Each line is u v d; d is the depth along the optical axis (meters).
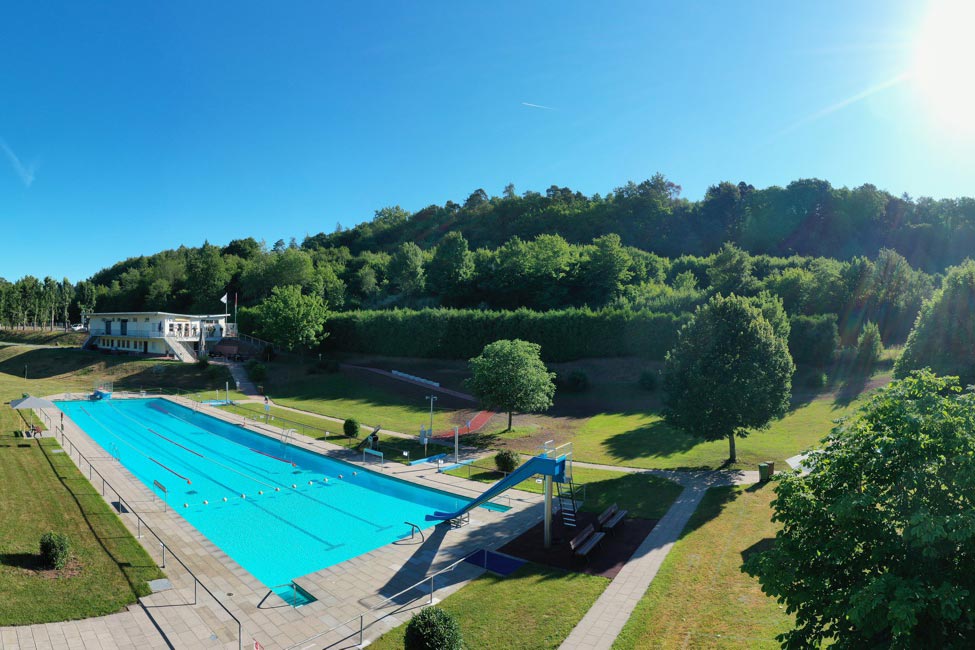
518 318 65.06
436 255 102.00
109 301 121.12
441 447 37.72
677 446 35.75
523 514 24.59
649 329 58.81
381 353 73.38
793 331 54.03
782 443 35.00
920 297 60.91
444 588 17.39
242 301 105.31
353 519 25.44
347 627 15.05
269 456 37.22
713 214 133.50
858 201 122.38
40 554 18.11
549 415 46.91
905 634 8.02
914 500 9.05
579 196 166.38
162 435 42.62
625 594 16.66
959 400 9.73
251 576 18.33
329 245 164.38
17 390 57.12
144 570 18.17
